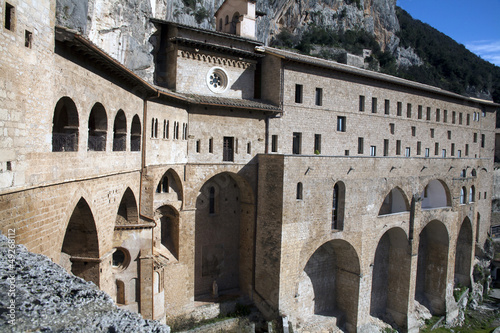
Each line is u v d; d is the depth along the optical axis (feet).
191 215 114.21
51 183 52.70
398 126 172.76
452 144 209.77
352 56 323.16
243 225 128.16
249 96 133.49
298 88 135.95
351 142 152.46
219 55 124.88
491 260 213.87
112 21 100.78
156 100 95.96
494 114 247.91
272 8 317.22
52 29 52.16
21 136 45.88
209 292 124.57
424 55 450.30
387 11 424.46
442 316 160.97
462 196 178.29
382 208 154.92
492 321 165.37
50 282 30.30
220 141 119.44
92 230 69.67
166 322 104.53
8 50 42.86
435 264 166.71
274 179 114.93
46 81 51.01
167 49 121.19
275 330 109.81
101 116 71.20
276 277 113.29
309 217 117.60
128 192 87.45
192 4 198.18
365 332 133.08
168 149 103.50
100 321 26.11
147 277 87.92
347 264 133.59
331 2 384.47
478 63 499.51
